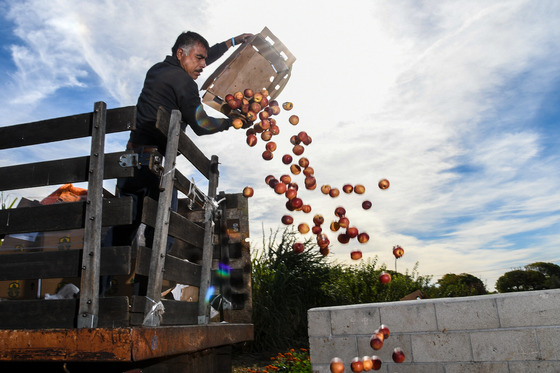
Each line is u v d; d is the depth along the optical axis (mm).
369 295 8969
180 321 2721
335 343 2971
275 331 6758
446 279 13492
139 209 2762
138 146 2906
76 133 2414
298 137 2852
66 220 2293
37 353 2055
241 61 3371
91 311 2078
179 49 3305
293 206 2492
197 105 3086
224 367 3396
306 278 8383
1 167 2498
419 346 2793
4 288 2707
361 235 2346
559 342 2523
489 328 2670
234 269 4145
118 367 2256
